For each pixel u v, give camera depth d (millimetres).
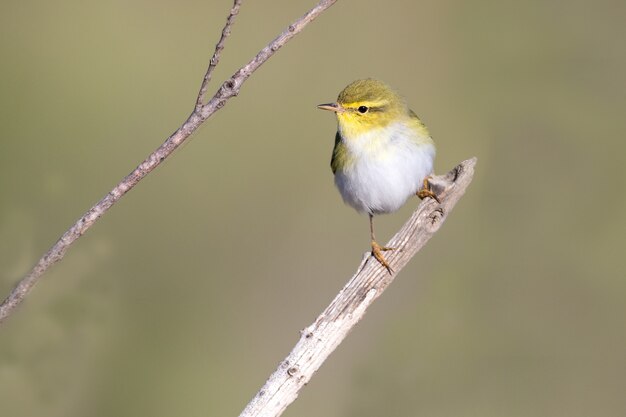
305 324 13516
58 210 13883
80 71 15867
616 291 13328
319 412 11984
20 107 15320
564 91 15789
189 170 14805
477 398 12281
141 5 17031
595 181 14562
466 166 6691
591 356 12703
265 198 14789
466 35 16438
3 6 16438
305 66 16250
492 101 15836
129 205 14219
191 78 16219
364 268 6258
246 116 15602
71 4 16719
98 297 12594
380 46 16391
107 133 15195
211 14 17078
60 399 11625
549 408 12141
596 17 16250
